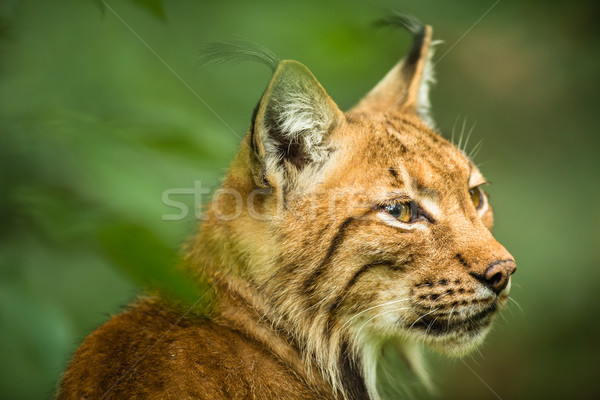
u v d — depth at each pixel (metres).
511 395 15.24
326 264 8.12
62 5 8.46
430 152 8.78
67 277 9.50
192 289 4.76
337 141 8.38
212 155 5.61
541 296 14.60
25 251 5.48
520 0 16.38
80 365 7.70
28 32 8.84
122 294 9.56
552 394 14.91
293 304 8.20
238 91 11.72
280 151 8.03
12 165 5.48
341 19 10.30
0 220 5.45
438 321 8.29
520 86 17.33
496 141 17.06
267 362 8.02
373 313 8.34
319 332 8.31
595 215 15.41
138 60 10.76
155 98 9.13
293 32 10.03
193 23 10.81
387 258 8.17
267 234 8.09
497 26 16.83
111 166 5.14
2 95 7.20
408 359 9.87
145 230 4.73
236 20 10.18
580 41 16.48
